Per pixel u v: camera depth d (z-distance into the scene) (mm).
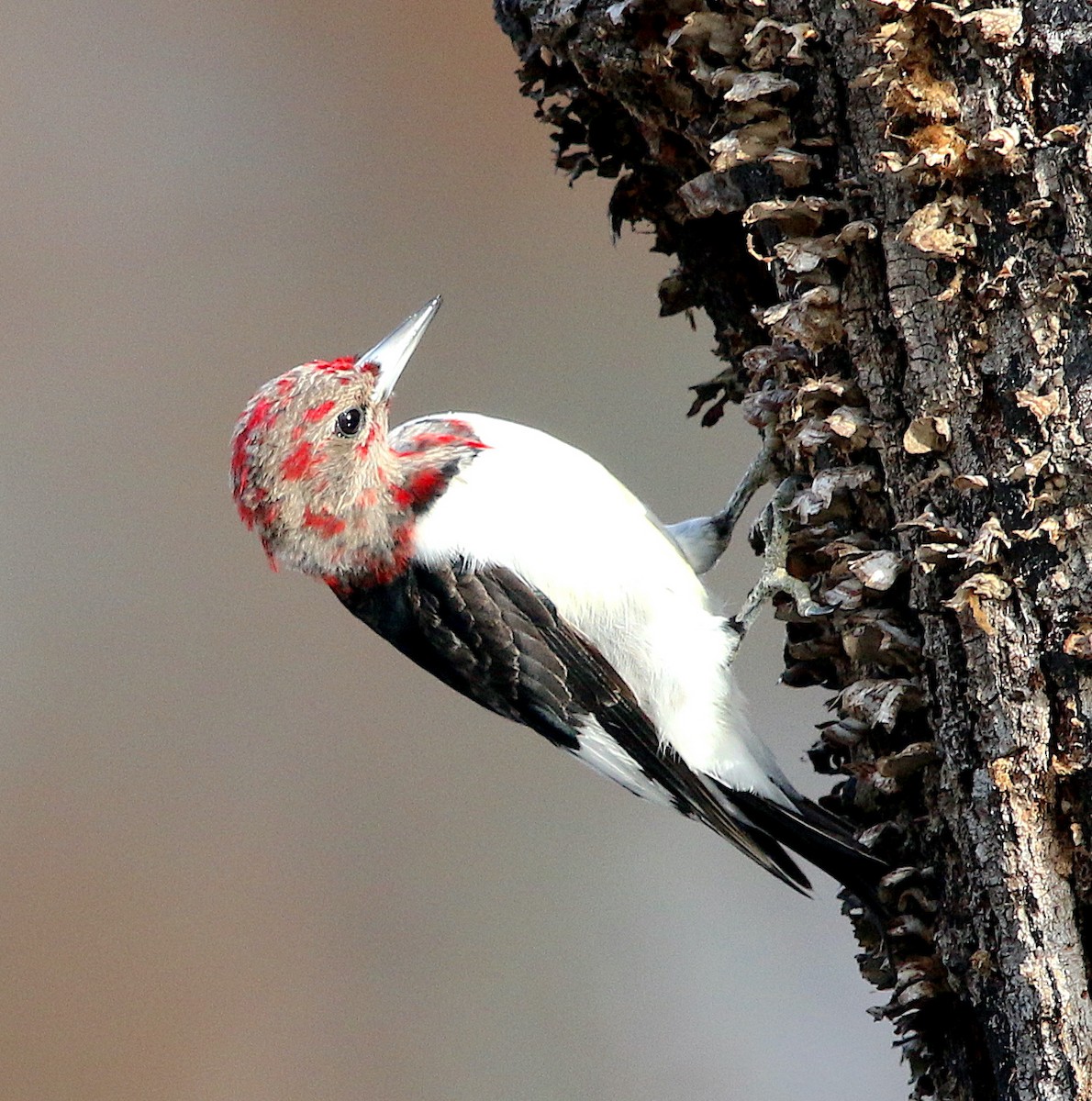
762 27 7094
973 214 6574
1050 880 6648
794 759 13258
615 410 14656
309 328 15164
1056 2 6297
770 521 8859
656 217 9312
